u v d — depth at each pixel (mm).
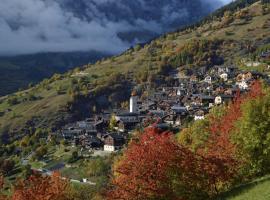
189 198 49875
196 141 86062
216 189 52594
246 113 58969
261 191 45375
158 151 49062
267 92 69562
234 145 59000
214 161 51531
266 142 56875
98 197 54844
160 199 48750
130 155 49625
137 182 48844
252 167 57969
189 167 49562
